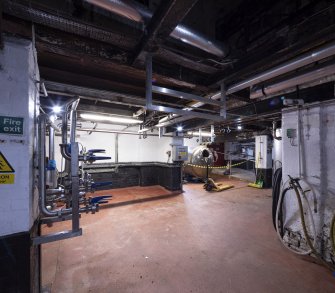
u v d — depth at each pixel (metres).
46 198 1.61
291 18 1.69
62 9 1.22
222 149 12.02
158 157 7.21
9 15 1.28
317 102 2.29
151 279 1.95
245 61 1.81
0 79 1.12
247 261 2.26
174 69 2.09
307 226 2.40
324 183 2.26
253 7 1.96
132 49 1.71
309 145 2.40
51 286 1.83
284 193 2.67
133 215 3.79
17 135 1.16
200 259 2.30
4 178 1.12
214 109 3.60
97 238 2.81
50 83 2.30
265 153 6.54
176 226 3.26
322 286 1.85
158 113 4.33
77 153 1.52
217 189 5.95
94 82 2.58
